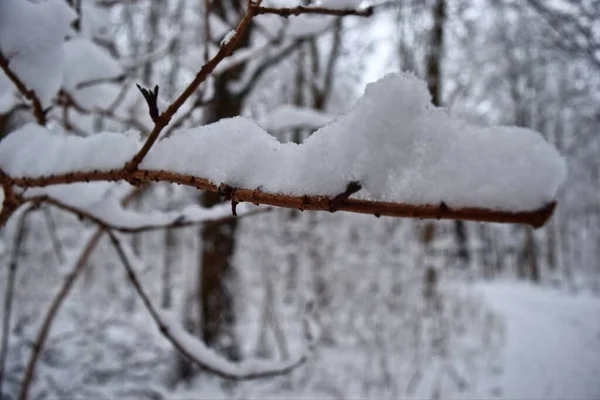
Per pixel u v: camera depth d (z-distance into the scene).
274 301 6.68
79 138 0.94
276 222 7.09
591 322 9.08
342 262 6.86
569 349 6.99
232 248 5.43
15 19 1.05
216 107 4.68
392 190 0.49
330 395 4.84
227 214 1.38
